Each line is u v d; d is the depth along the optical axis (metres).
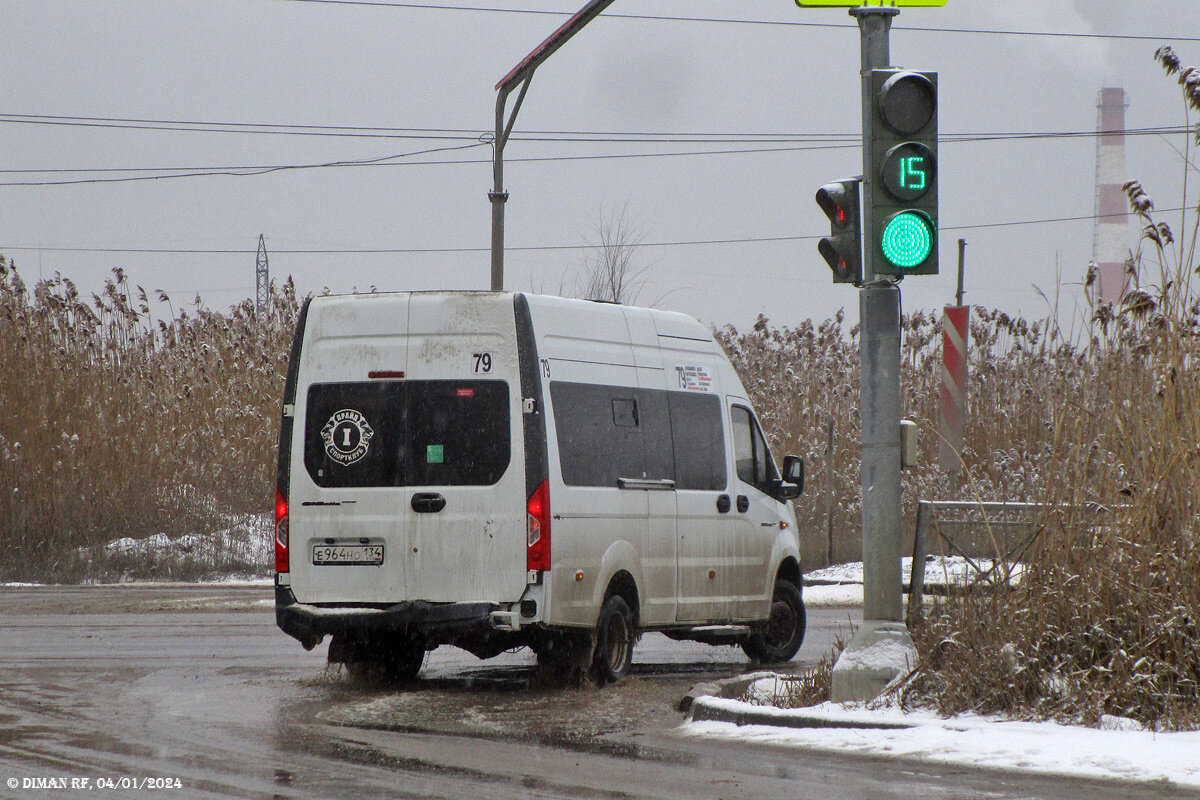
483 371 34.44
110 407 84.31
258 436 85.38
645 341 38.53
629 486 36.66
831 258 29.98
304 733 27.59
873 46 29.42
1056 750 23.81
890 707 27.89
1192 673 27.34
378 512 34.53
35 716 29.52
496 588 33.72
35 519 78.00
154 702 31.83
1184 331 30.52
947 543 33.19
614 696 33.56
